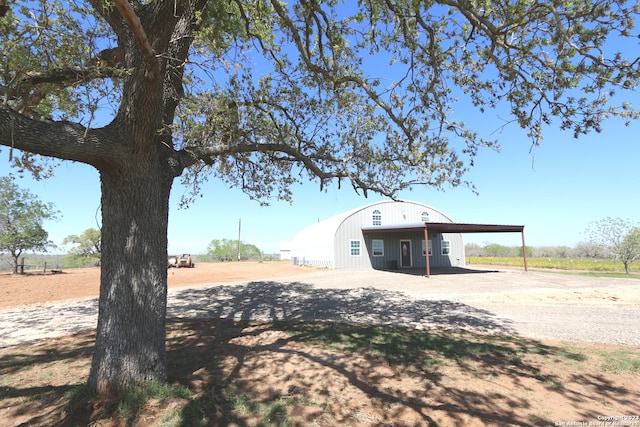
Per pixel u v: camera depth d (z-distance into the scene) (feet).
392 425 11.48
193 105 14.73
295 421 11.66
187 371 16.26
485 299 40.47
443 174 19.57
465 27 16.92
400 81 19.03
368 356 18.80
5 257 95.25
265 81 21.93
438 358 18.44
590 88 13.44
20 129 10.31
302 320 29.35
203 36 16.67
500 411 12.46
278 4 15.35
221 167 25.18
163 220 14.48
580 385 14.92
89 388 12.73
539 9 13.56
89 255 113.19
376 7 18.54
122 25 11.94
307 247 113.29
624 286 51.39
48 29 13.03
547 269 92.22
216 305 37.32
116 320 12.89
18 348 21.83
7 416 11.96
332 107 22.30
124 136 12.56
